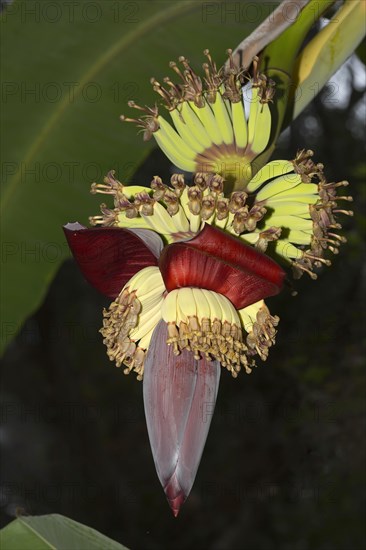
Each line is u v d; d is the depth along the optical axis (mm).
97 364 6082
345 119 5457
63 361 6043
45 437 6031
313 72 1606
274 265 1359
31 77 1718
